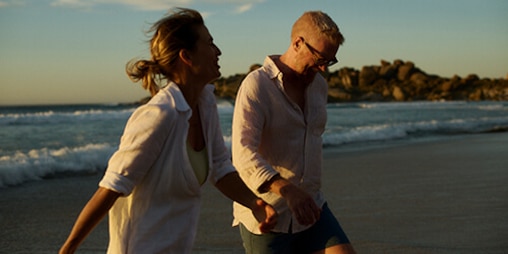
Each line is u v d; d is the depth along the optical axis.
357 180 8.53
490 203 6.61
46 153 10.84
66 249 1.87
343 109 54.78
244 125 2.62
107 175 1.87
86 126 22.33
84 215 1.86
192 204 2.02
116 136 17.61
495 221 5.67
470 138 18.14
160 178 1.92
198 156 2.06
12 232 5.31
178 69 2.04
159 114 1.86
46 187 7.82
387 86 141.75
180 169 1.93
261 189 2.54
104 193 1.85
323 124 2.79
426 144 15.55
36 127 21.61
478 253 4.56
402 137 18.78
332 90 138.75
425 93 135.75
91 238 5.07
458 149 13.76
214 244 4.89
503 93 126.44
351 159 11.53
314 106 2.74
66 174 9.02
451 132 21.19
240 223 2.82
